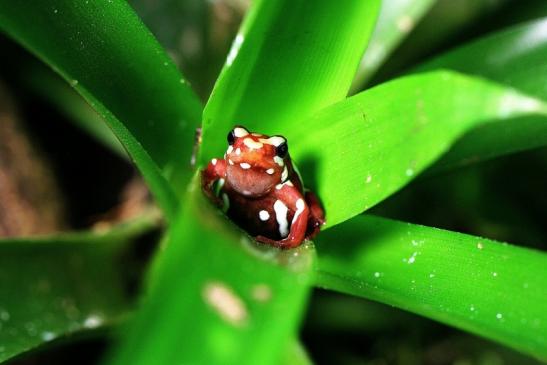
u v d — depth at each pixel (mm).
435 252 180
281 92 185
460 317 165
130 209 237
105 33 181
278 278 152
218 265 152
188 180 191
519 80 200
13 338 195
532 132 191
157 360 150
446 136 167
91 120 224
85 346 222
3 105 225
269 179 185
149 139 188
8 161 223
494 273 175
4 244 196
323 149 185
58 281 204
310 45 180
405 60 234
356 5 177
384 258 182
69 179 236
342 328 233
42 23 178
